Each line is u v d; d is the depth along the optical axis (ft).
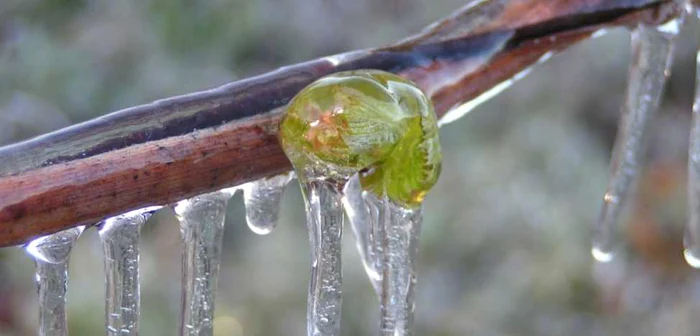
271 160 0.82
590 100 2.41
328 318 0.81
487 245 2.17
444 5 2.38
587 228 2.21
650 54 0.91
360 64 0.84
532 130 2.26
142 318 2.00
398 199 0.82
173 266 2.11
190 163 0.80
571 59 2.39
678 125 2.53
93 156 0.79
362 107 0.80
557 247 2.17
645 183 2.42
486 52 0.86
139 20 2.20
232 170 0.81
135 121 0.80
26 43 2.16
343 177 0.80
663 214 2.37
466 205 2.18
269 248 2.12
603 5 0.88
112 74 2.18
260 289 2.09
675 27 0.91
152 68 2.18
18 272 2.02
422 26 2.38
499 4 0.87
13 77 2.15
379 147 0.80
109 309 0.81
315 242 0.81
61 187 0.78
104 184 0.79
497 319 2.12
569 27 0.87
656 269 2.32
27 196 0.78
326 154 0.80
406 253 0.82
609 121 2.41
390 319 0.82
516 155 2.23
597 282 2.20
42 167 0.78
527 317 2.14
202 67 2.21
